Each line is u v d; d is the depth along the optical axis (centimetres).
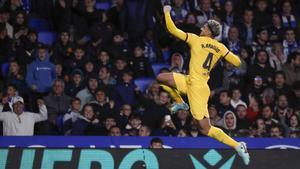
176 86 2406
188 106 2431
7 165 2333
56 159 2347
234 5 3891
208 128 2370
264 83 3453
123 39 3600
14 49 3444
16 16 3522
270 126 3162
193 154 2367
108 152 2356
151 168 2353
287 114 3281
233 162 2380
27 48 3438
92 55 3472
